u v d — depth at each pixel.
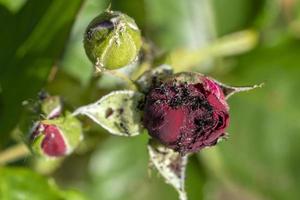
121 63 0.26
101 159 0.35
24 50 0.30
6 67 0.30
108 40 0.25
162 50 0.34
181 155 0.25
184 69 0.35
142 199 0.36
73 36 0.34
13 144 0.31
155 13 0.37
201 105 0.25
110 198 0.36
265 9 0.37
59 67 0.32
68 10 0.29
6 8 0.31
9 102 0.30
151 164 0.27
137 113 0.26
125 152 0.36
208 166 0.36
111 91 0.27
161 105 0.25
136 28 0.25
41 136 0.27
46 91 0.29
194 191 0.35
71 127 0.27
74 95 0.29
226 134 0.26
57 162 0.31
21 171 0.30
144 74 0.27
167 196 0.36
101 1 0.34
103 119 0.26
